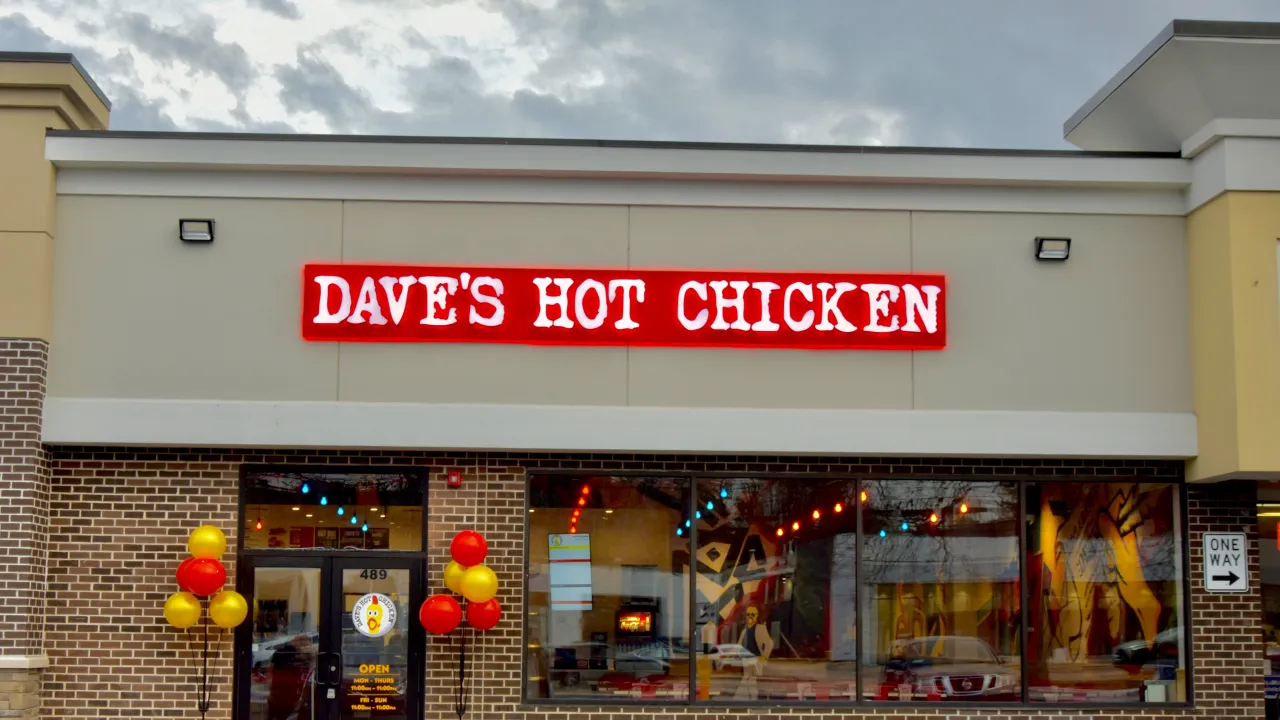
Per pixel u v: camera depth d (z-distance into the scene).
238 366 13.70
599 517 14.03
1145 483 14.49
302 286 13.82
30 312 13.51
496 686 13.64
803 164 14.04
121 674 13.55
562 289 13.91
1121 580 14.34
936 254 14.24
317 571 13.77
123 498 13.77
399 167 13.84
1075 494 14.42
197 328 13.73
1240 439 13.40
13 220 13.62
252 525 13.82
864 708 13.89
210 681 13.56
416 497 13.95
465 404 13.73
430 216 13.98
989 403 14.09
